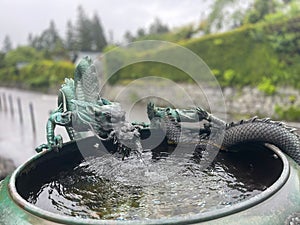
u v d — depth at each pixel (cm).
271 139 62
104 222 36
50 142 62
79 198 54
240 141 66
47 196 55
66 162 66
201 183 58
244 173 62
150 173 63
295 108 267
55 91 581
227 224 37
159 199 53
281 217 40
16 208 42
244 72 316
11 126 290
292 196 44
